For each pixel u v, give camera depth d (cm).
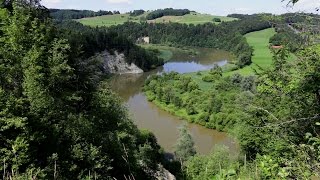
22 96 2098
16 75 2175
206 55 14888
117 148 2442
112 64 11338
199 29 18800
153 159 3047
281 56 1129
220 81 8225
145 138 3669
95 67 3134
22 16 2438
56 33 2864
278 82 1088
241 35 15125
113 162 2383
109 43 11606
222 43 16925
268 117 1254
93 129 2416
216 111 6331
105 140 2478
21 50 2259
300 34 1033
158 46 17912
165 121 6359
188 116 6544
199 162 2538
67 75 2431
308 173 574
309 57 1030
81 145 2122
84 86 2827
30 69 2080
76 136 2141
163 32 19500
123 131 2714
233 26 17900
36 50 2211
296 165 600
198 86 8262
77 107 2605
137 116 6662
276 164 582
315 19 989
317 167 582
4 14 2406
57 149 1975
